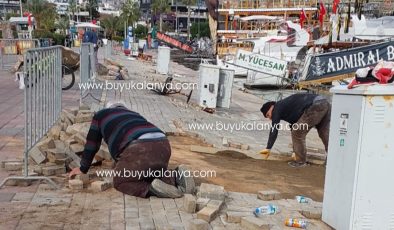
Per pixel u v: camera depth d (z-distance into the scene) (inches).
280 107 293.6
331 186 172.4
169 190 193.9
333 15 1181.7
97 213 174.1
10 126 318.7
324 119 290.7
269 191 212.7
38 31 2030.0
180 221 170.6
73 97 471.8
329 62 800.9
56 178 210.8
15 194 188.4
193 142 347.3
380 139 152.9
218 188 199.5
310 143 438.6
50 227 158.4
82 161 205.5
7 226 156.6
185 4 3988.7
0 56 756.6
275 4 1844.2
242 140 399.9
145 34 3577.8
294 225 172.6
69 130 255.8
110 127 203.2
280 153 338.6
